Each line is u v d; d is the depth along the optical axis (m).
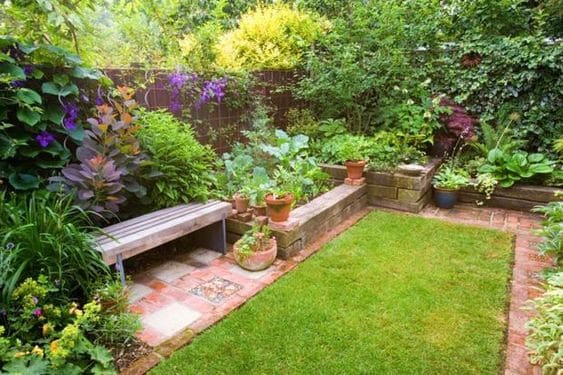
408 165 4.24
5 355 1.55
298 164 4.04
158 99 3.72
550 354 1.55
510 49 4.46
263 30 5.28
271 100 5.17
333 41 5.10
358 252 3.02
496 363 1.81
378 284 2.53
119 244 2.26
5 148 2.38
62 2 2.99
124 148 2.69
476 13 4.86
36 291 1.79
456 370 1.77
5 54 2.46
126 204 2.97
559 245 2.49
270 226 2.97
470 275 2.65
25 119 2.44
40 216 2.04
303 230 3.10
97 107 2.79
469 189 4.31
